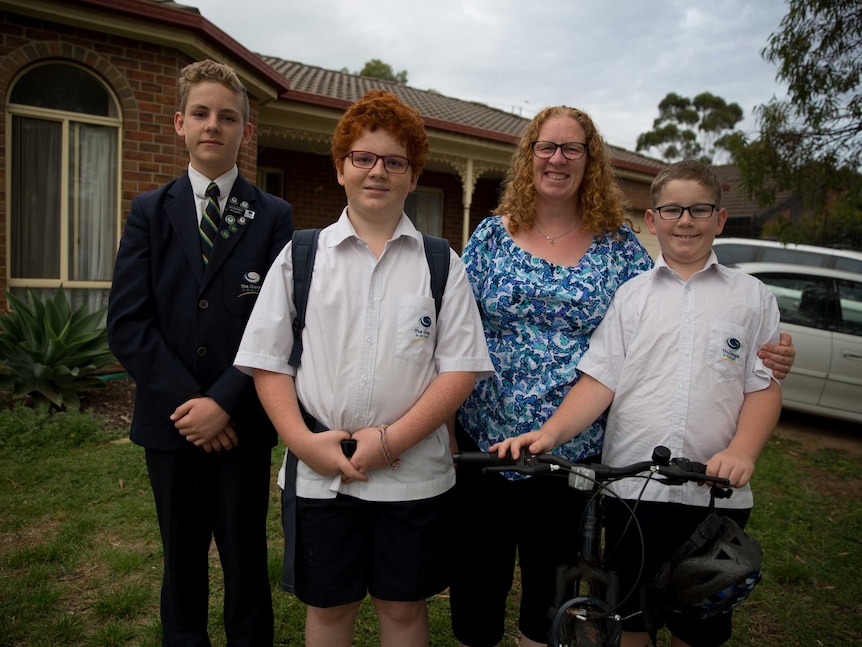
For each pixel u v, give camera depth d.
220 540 2.20
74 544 3.21
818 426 6.54
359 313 1.85
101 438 4.59
